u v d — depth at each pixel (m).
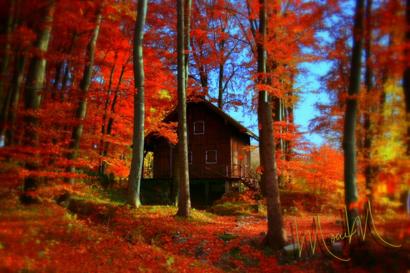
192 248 12.16
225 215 21.22
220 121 30.12
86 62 14.12
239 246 12.05
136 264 9.05
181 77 17.03
